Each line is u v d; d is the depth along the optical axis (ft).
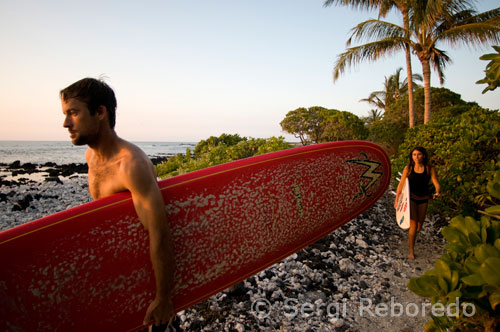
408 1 33.30
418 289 3.66
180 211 5.30
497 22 29.43
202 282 5.47
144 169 3.91
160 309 4.12
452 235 3.97
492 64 4.86
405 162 19.53
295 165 7.03
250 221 6.12
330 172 7.56
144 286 4.87
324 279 8.98
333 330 6.81
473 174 11.26
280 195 6.63
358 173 8.05
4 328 4.17
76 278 4.56
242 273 5.98
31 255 4.39
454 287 3.36
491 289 2.94
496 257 3.04
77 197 26.99
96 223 4.63
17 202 21.74
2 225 17.52
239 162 6.33
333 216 7.54
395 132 44.88
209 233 5.57
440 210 13.92
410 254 10.68
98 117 4.14
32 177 49.11
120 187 4.37
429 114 37.29
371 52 37.17
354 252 11.09
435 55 37.83
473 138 11.10
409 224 10.02
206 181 5.72
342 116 51.39
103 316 4.68
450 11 30.96
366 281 9.02
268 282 8.65
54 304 4.44
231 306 7.59
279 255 6.57
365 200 8.19
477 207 11.84
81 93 4.01
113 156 4.28
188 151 27.78
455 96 50.62
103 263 4.66
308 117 57.41
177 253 5.21
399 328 6.86
